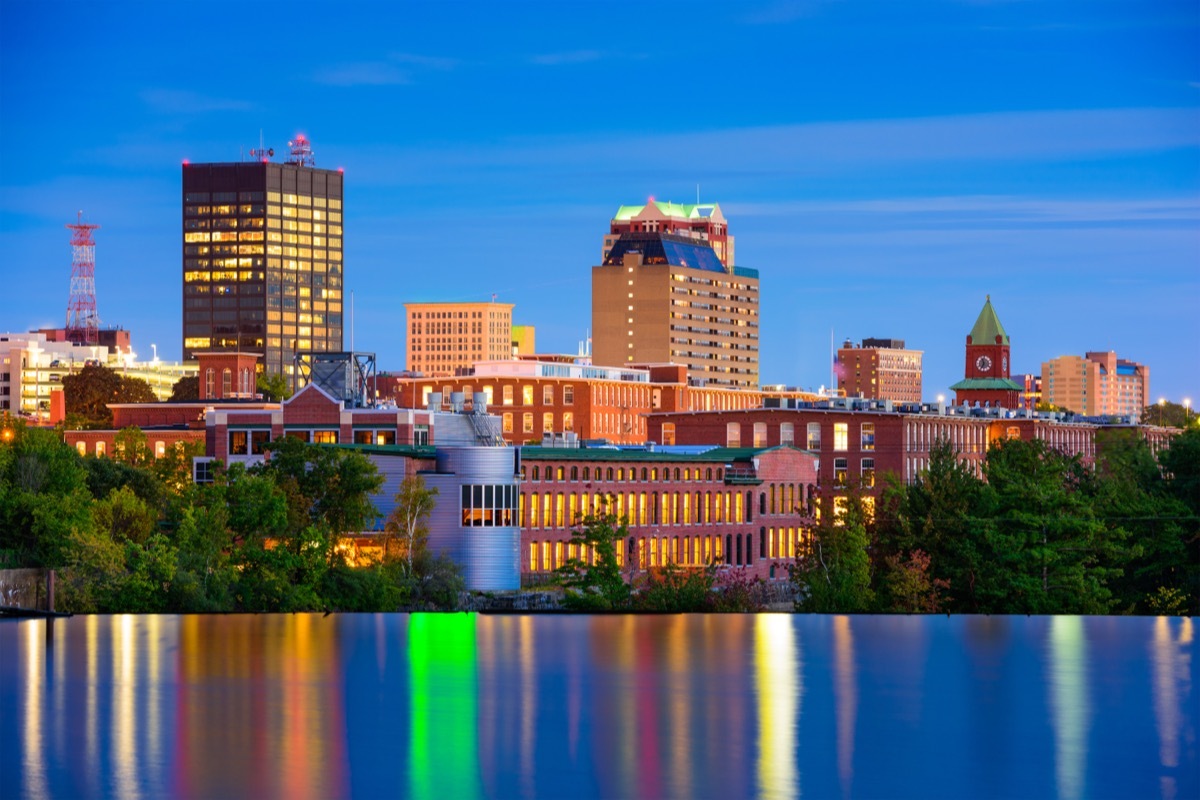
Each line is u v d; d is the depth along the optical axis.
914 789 111.81
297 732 123.31
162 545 180.25
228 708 130.62
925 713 132.00
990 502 198.38
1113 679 145.88
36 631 166.25
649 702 134.88
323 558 190.12
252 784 110.31
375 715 129.00
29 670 145.38
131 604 177.25
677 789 110.94
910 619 184.62
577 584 192.25
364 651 156.75
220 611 179.38
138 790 108.69
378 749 118.88
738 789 111.44
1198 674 147.75
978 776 114.62
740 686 141.50
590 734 123.62
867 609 193.00
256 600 184.62
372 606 194.12
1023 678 146.38
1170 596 199.62
